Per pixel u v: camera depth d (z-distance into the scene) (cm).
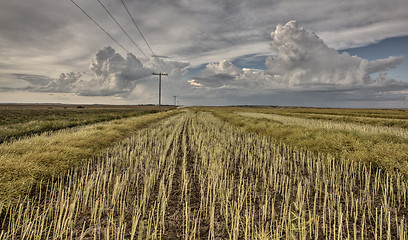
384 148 860
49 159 736
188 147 1250
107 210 489
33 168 638
